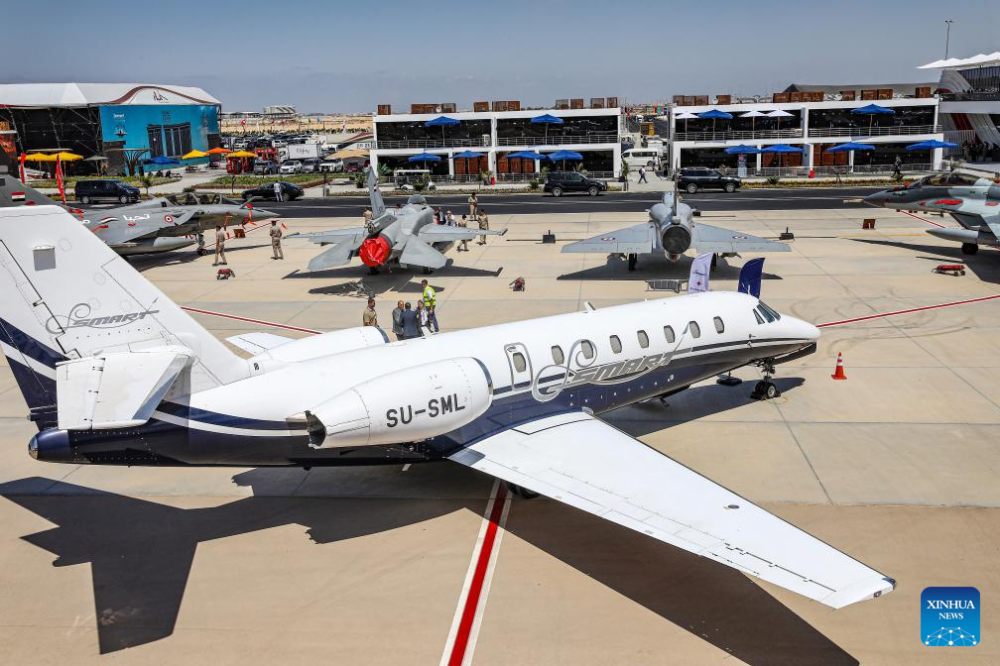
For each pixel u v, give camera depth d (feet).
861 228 127.03
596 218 148.66
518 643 29.55
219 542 37.58
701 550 28.60
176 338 34.99
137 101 281.33
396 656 29.09
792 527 29.73
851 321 72.08
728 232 91.76
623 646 29.22
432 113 243.81
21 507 41.57
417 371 37.27
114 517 40.32
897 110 230.48
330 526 38.81
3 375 63.10
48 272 32.24
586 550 35.91
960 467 42.88
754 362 53.16
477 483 43.01
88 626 31.48
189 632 30.94
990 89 267.80
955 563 33.78
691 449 46.21
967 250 101.50
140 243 110.11
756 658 28.35
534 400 41.83
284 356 41.42
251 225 150.51
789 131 230.48
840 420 49.93
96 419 29.45
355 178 237.25
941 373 57.77
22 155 229.66
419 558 35.60
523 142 237.45
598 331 44.50
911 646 28.68
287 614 31.86
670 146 241.55
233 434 35.86
